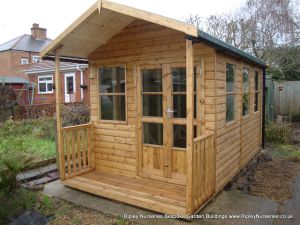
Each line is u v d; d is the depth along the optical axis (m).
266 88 9.52
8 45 26.39
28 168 5.63
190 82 3.39
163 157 4.66
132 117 4.96
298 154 7.18
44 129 9.10
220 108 4.34
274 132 8.66
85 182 4.78
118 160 5.21
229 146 4.86
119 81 5.09
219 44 3.72
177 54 4.39
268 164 6.55
